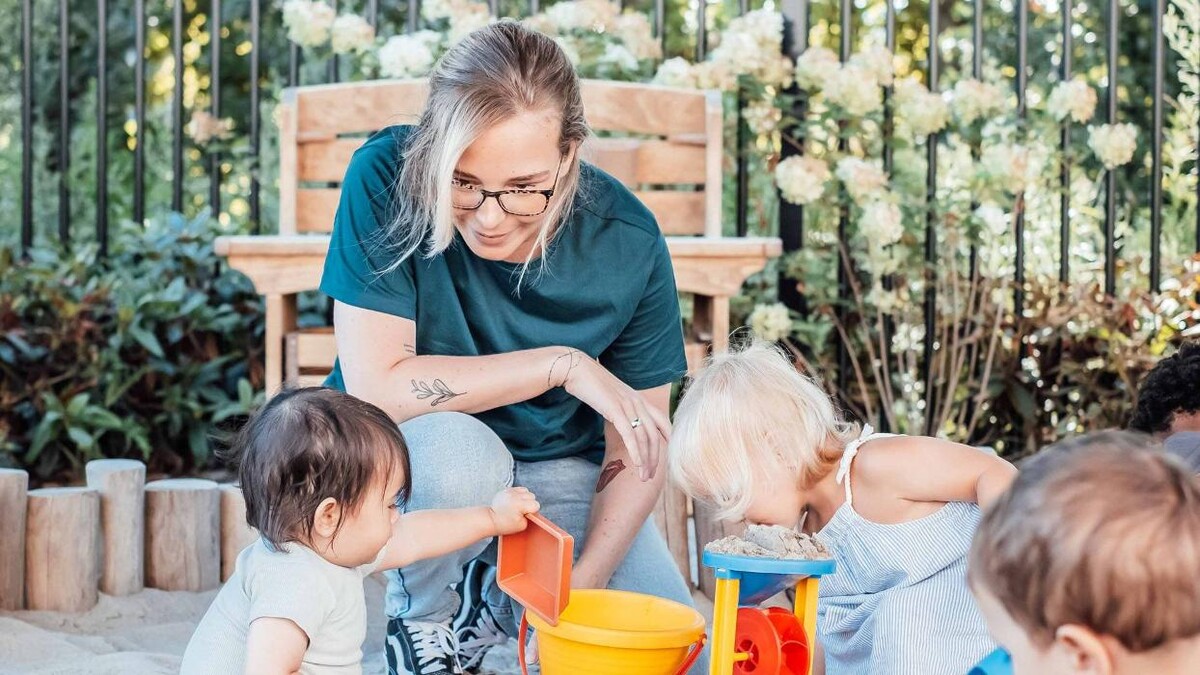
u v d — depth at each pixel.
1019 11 4.88
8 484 3.29
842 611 2.48
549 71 2.37
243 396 4.58
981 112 4.82
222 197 6.25
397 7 6.44
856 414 4.74
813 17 6.49
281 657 2.13
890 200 4.69
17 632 3.07
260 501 2.21
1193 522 1.43
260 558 2.23
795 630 2.09
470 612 2.66
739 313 4.79
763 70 4.79
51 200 5.76
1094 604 1.43
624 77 4.92
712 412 2.34
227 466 4.72
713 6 6.33
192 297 4.60
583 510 2.77
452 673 2.51
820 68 4.72
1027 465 1.55
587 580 2.55
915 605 2.33
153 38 6.96
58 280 4.58
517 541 2.31
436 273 2.61
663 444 2.68
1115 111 4.91
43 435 4.45
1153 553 1.41
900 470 2.32
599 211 2.70
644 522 2.79
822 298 4.75
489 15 4.79
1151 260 4.85
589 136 2.55
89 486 3.50
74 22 6.64
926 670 2.30
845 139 4.95
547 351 2.56
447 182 2.32
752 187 5.14
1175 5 5.47
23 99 4.86
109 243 5.44
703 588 3.54
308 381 3.84
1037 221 4.96
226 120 5.00
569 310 2.68
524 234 2.49
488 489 2.47
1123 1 6.35
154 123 6.45
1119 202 5.82
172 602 3.47
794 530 2.27
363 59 4.93
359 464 2.20
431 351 2.66
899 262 4.73
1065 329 4.73
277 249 3.83
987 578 1.54
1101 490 1.46
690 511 3.93
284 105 4.44
